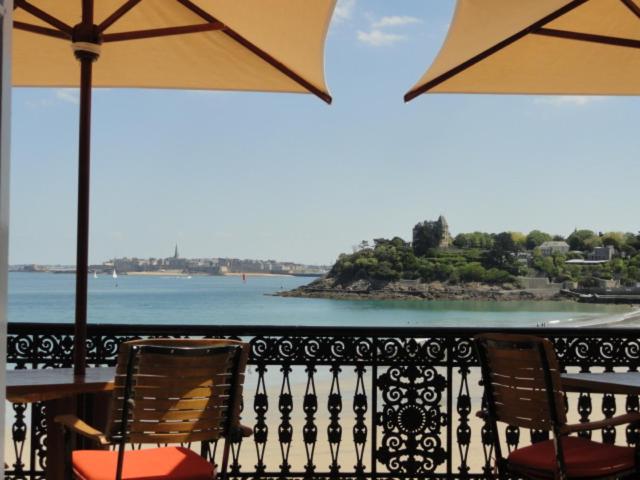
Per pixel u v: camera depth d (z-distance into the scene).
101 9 4.27
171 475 2.71
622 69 4.61
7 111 1.34
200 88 4.77
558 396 2.97
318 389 21.84
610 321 57.28
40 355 4.02
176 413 2.63
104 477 2.68
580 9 4.16
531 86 4.77
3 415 1.34
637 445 3.15
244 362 2.75
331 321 69.69
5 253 1.32
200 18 4.26
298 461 8.77
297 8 3.67
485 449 4.23
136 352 2.56
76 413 3.50
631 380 3.32
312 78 4.38
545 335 4.15
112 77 4.70
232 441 2.88
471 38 4.33
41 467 4.09
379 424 4.17
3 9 1.32
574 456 3.17
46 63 4.54
